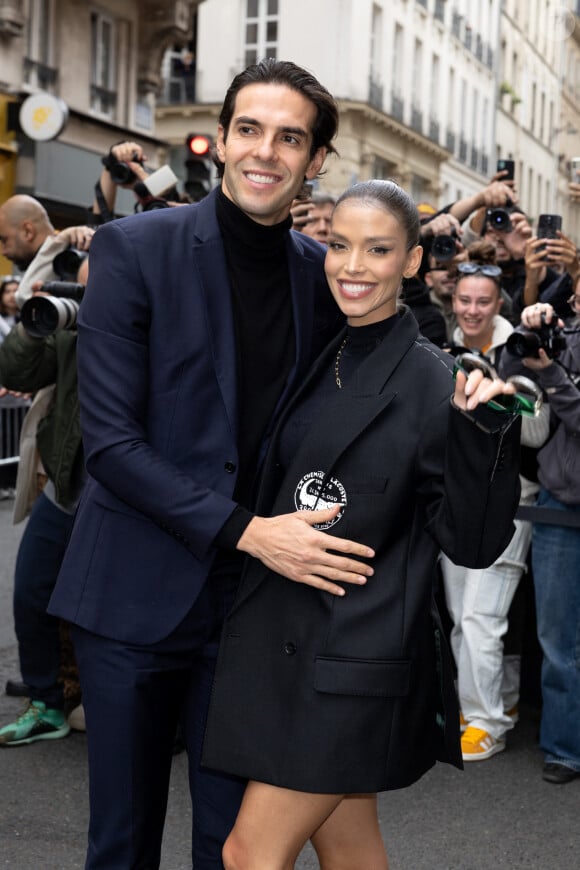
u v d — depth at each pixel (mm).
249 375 2525
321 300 2645
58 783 4184
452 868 3607
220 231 2525
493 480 2154
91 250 2506
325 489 2322
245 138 2439
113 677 2463
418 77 33531
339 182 28969
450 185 36531
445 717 2344
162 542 2469
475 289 4695
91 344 2438
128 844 2490
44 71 17203
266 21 29188
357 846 2527
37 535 4461
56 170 16969
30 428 4547
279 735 2285
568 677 4340
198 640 2514
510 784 4320
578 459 4195
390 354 2357
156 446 2463
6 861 3566
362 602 2275
